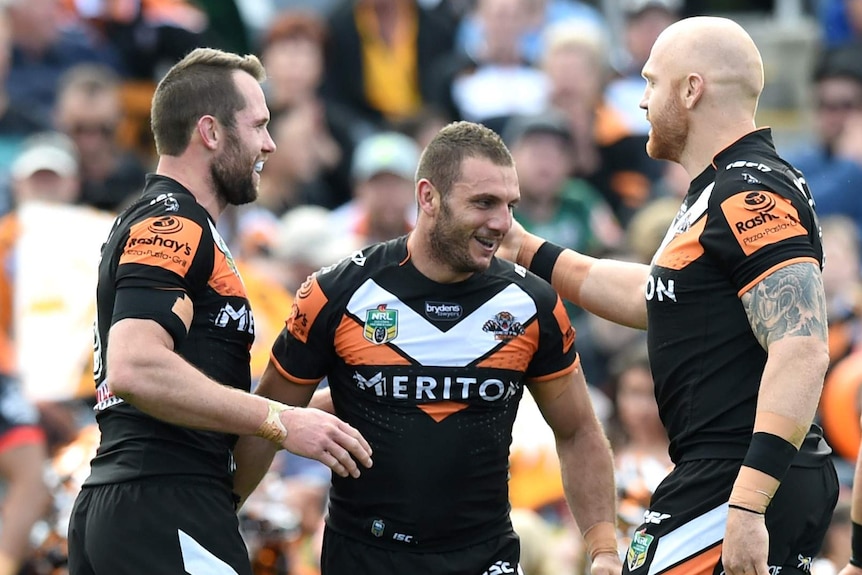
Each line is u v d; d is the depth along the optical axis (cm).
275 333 2950
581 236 3681
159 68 4147
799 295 1702
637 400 2750
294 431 1803
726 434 1783
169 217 1845
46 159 3275
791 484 1781
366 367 1928
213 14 4331
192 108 1900
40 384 2914
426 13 4422
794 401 1680
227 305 1883
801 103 4575
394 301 1931
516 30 4256
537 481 2841
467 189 1870
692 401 1806
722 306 1780
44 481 2558
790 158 4044
